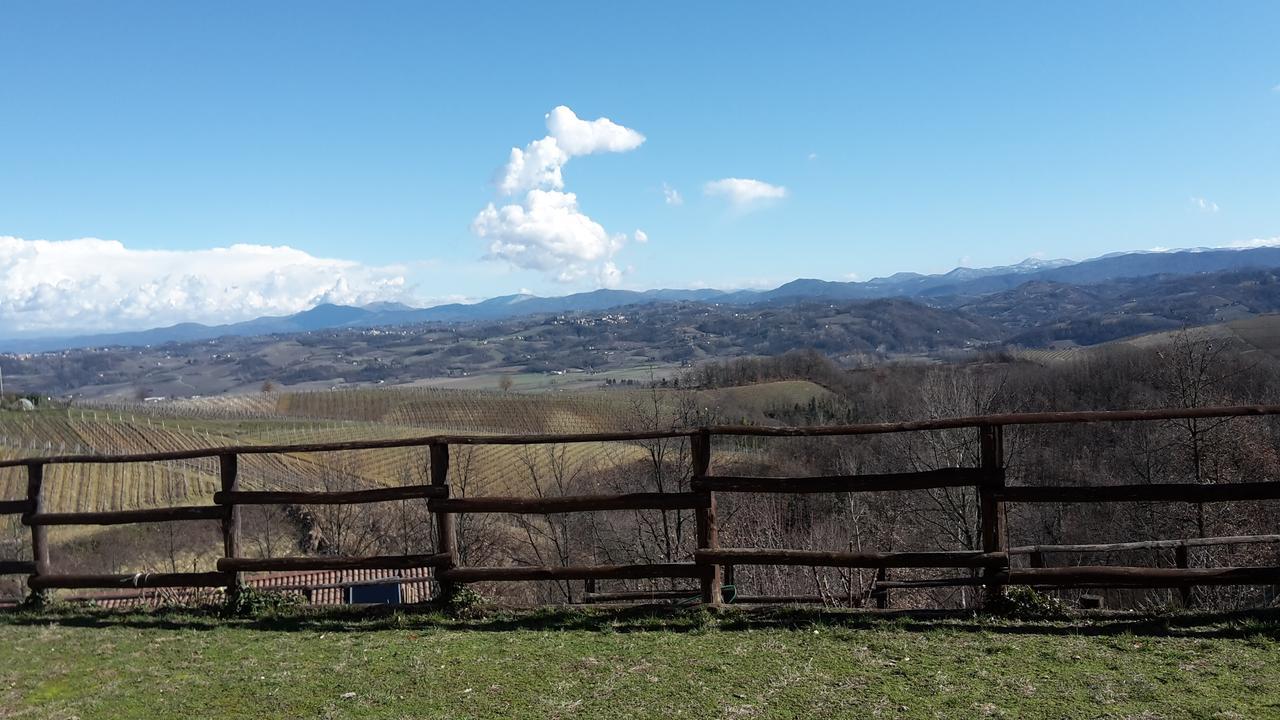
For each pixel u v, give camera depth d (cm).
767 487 563
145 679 479
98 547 2469
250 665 496
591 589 737
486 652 502
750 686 424
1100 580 516
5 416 5841
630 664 466
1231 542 535
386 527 2941
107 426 5609
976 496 2370
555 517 2758
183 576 649
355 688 446
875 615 538
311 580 1447
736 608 563
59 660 521
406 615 599
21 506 680
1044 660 444
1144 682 406
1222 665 424
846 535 2402
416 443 610
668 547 2217
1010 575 526
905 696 402
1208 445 2142
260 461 3988
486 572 598
